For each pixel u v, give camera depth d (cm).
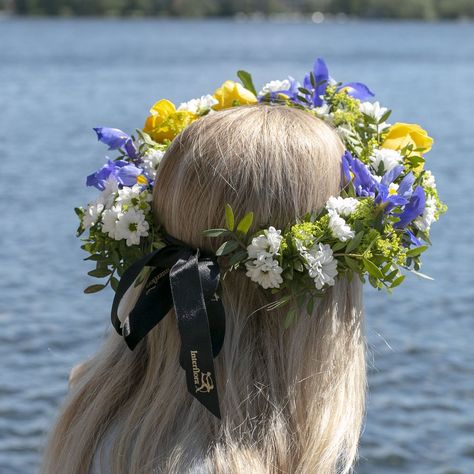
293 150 188
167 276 190
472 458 732
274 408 186
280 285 188
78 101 3750
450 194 1988
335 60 6631
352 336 196
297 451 186
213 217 186
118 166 213
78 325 1034
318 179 188
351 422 192
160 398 188
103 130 224
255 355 189
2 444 732
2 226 1560
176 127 226
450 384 873
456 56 7656
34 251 1388
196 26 14550
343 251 192
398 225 202
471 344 993
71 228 1556
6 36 10088
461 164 2394
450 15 18488
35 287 1184
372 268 188
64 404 201
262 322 191
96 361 205
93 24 14325
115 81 4659
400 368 913
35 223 1593
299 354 190
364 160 220
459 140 2844
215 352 184
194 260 183
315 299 192
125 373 198
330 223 186
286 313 191
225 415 185
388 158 218
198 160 187
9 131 2853
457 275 1294
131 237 193
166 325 192
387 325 1066
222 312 185
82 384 201
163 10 16962
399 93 4338
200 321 178
